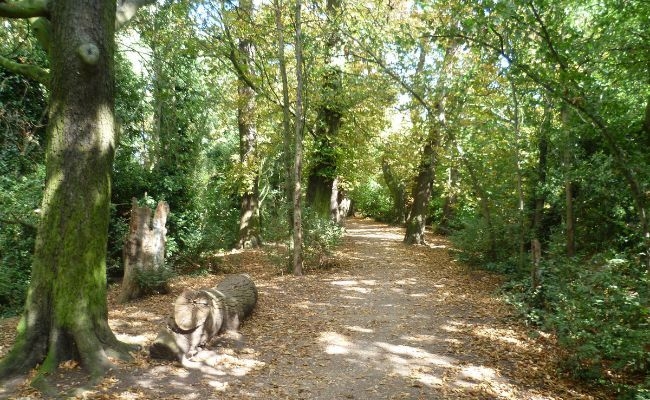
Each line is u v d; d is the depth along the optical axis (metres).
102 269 5.44
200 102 14.15
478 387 4.93
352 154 15.68
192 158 14.88
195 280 11.02
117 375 5.01
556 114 8.23
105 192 5.42
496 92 10.03
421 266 12.98
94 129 5.25
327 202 15.88
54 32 5.15
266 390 4.88
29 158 11.29
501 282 10.43
